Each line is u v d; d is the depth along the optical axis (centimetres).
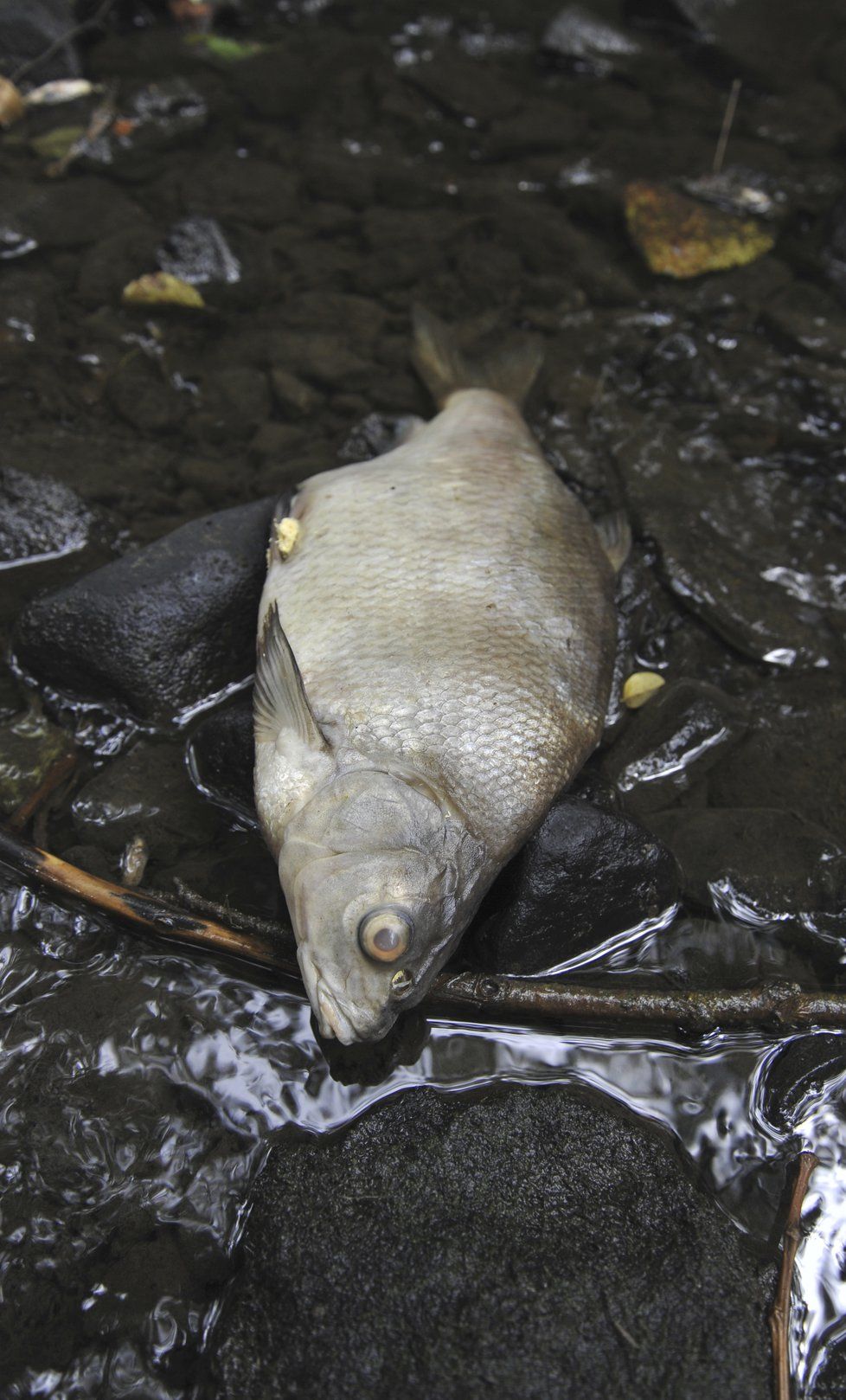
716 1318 53
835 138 110
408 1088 58
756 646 75
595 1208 55
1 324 85
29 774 66
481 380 83
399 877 55
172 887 63
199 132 103
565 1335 52
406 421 80
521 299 92
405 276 92
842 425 86
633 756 69
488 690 61
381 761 58
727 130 109
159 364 84
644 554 78
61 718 68
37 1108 57
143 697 68
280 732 60
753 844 66
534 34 119
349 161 102
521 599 64
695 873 65
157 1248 54
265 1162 56
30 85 104
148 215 94
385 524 66
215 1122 57
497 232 97
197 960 61
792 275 96
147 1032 59
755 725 71
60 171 97
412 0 120
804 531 80
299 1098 58
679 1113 59
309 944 56
